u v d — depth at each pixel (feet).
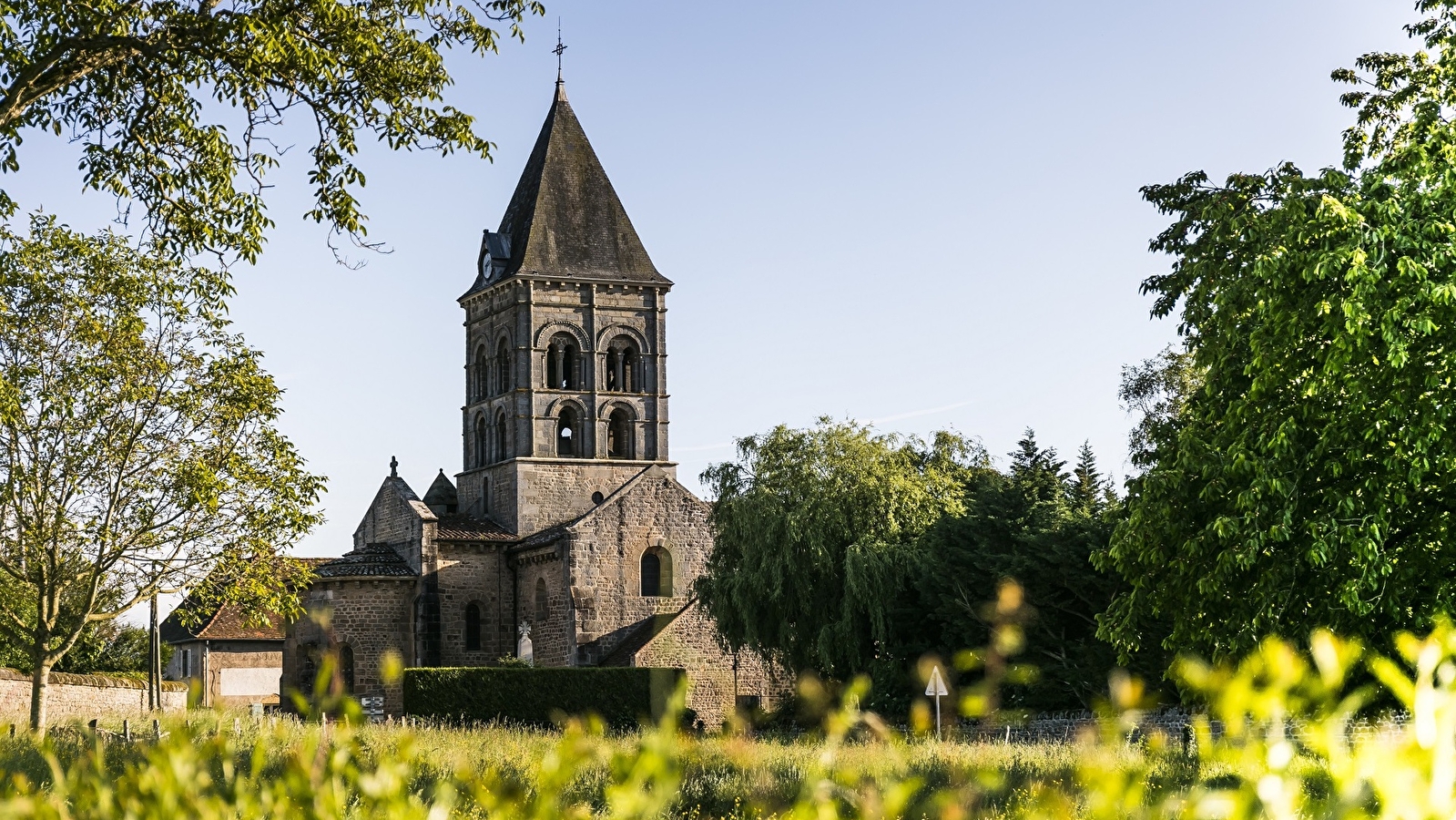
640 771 12.57
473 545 229.86
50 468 117.70
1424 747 8.56
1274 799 9.55
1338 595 70.59
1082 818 25.95
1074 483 174.81
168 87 70.18
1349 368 73.00
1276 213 82.84
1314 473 74.54
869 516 168.04
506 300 243.19
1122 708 11.71
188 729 14.87
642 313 246.27
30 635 125.29
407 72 69.56
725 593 173.17
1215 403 83.35
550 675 189.47
